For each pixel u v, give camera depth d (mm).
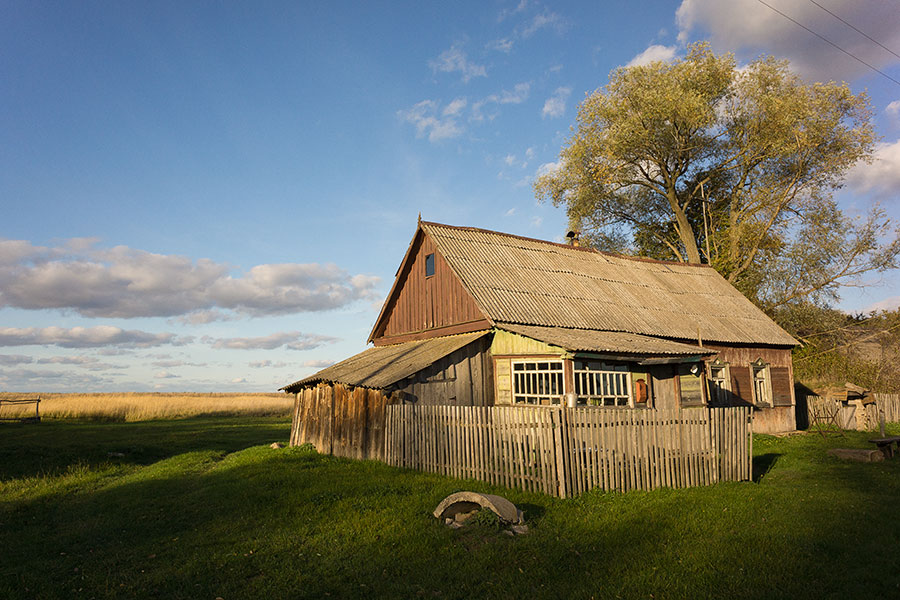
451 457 12273
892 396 26609
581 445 10156
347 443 16766
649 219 42844
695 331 21812
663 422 11125
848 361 32906
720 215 39562
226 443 23281
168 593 6164
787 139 32719
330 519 8922
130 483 13781
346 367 19359
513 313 17688
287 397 83750
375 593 6016
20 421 37031
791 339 25203
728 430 11984
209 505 10617
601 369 15758
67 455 17781
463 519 8477
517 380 16766
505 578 6301
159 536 8711
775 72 34188
